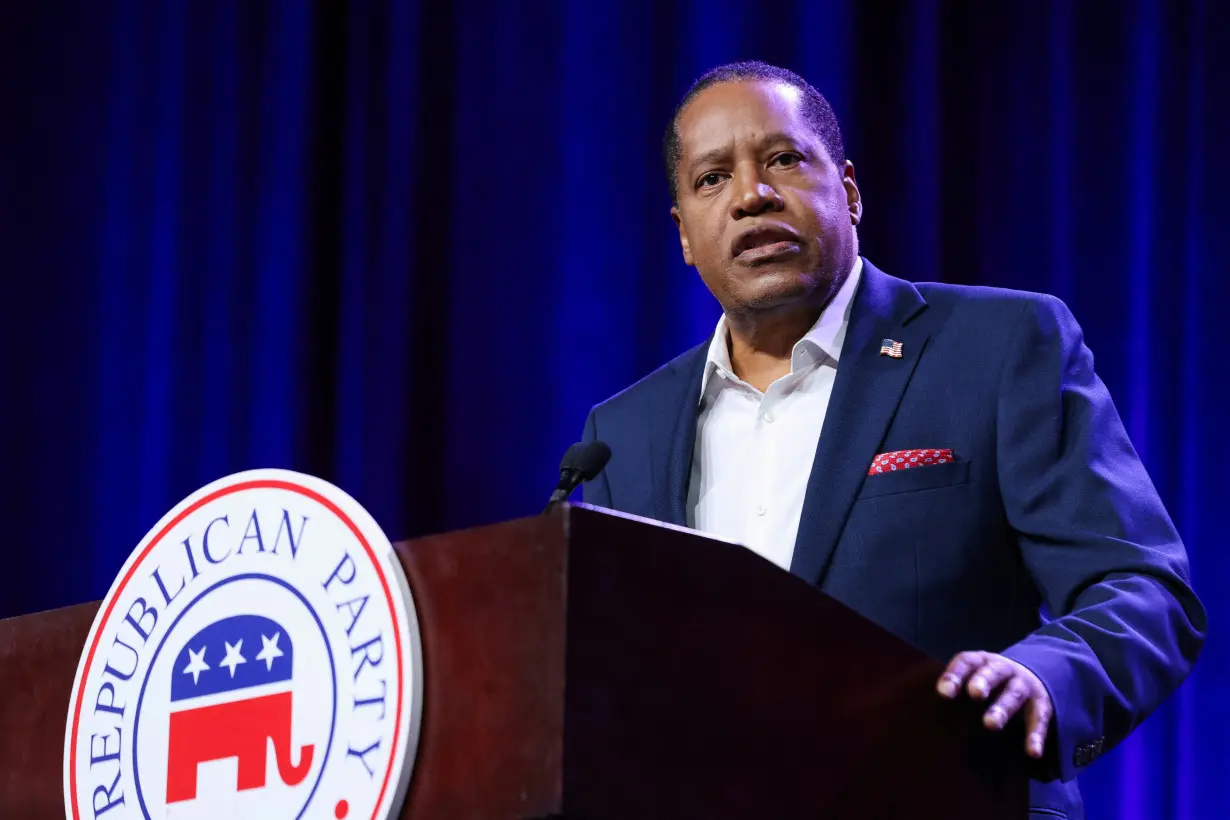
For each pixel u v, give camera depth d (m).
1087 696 4.58
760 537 6.38
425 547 3.78
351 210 13.72
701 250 6.72
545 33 13.43
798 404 6.60
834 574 5.81
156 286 13.77
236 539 4.20
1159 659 4.92
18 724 4.70
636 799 3.48
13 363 13.47
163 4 14.12
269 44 14.05
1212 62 11.96
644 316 12.86
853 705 4.02
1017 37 12.38
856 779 3.98
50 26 13.99
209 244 13.83
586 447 5.07
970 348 6.14
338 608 3.88
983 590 5.76
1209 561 11.39
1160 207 11.93
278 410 13.51
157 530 4.42
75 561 13.31
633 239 12.98
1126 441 5.91
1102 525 5.55
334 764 3.78
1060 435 5.84
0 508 13.27
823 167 6.68
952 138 12.42
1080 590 5.43
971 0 12.53
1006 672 4.35
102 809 4.32
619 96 13.18
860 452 6.00
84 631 4.58
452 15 13.71
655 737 3.56
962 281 12.23
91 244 13.78
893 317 6.47
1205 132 11.91
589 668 3.47
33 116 13.83
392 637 3.73
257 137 13.95
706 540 3.79
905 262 12.21
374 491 13.20
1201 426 11.59
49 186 13.78
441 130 13.63
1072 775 4.50
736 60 12.84
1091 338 11.92
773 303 6.54
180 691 4.20
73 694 4.50
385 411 13.30
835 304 6.68
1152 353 11.78
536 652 3.48
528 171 13.27
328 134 13.92
